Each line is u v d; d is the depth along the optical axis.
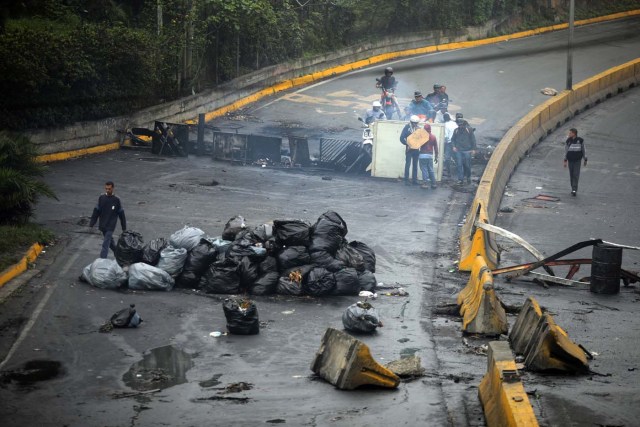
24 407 21.86
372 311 28.78
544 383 23.72
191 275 33.31
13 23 61.25
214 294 32.88
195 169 56.47
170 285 33.00
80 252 37.19
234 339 27.75
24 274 33.56
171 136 59.91
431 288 34.78
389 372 23.84
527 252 42.97
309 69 85.50
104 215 34.91
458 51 102.44
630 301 34.19
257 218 44.88
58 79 56.25
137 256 34.03
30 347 26.20
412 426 21.16
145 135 62.56
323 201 49.91
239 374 24.66
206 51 74.19
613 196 56.34
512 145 62.22
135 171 54.94
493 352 22.42
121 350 26.31
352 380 23.56
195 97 69.81
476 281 30.45
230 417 21.53
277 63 82.56
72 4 70.12
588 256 42.78
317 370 24.66
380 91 81.75
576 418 21.05
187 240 34.09
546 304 33.22
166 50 69.06
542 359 24.66
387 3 98.75
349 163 57.72
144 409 21.95
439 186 55.28
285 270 33.53
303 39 87.25
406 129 54.97
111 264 32.78
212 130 65.25
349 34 93.81
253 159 58.84
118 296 31.77
